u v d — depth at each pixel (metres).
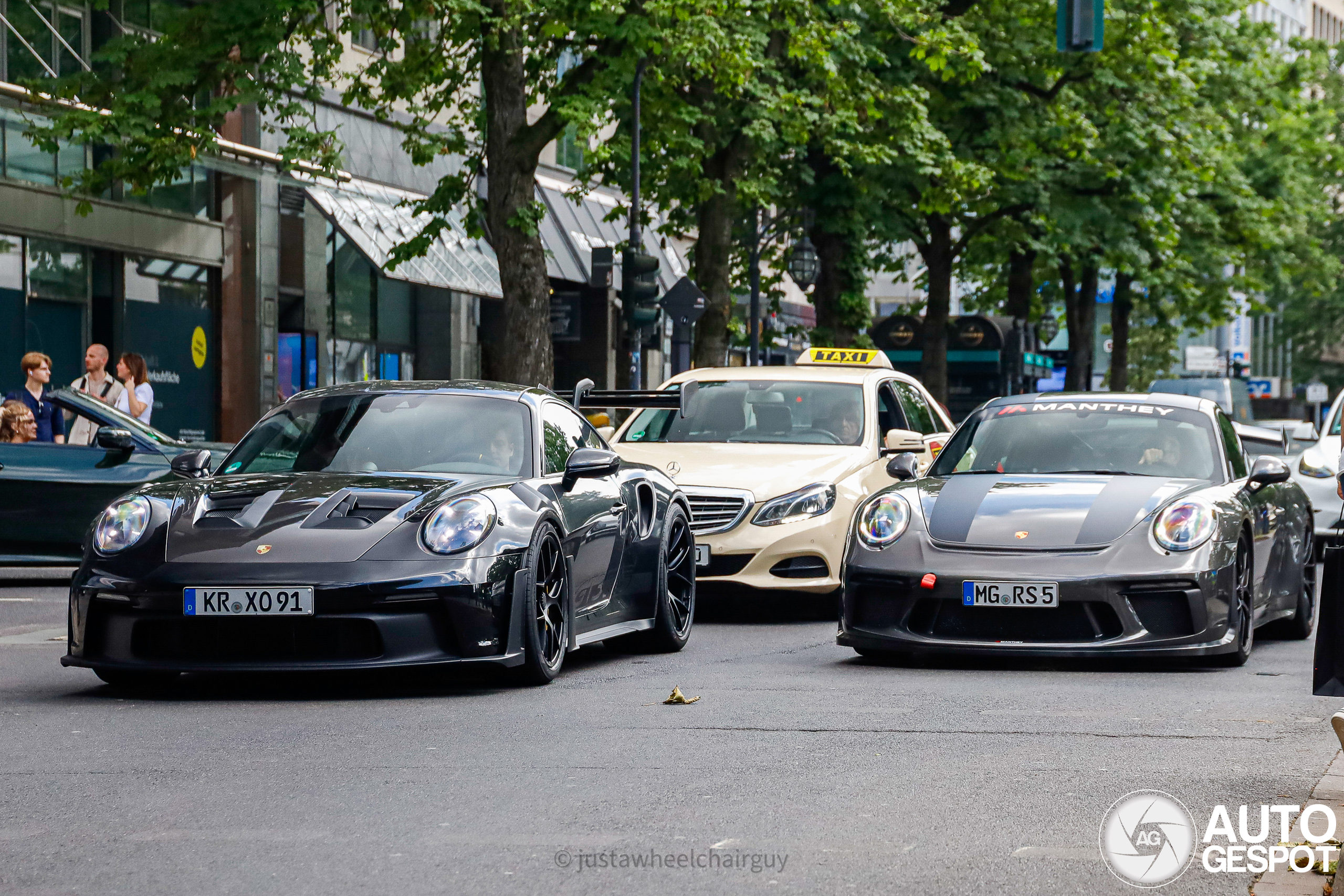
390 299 62.25
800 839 8.73
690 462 22.03
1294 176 80.06
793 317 95.19
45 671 16.22
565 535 15.38
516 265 36.34
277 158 50.41
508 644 14.28
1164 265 69.00
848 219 53.78
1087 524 16.14
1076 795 9.87
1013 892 7.69
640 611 17.52
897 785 10.16
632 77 36.94
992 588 15.87
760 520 21.39
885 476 23.03
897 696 14.22
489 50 36.28
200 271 51.12
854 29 43.66
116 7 46.31
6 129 42.62
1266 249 74.12
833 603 22.12
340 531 14.01
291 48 35.75
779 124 46.22
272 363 53.97
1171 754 11.24
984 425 18.81
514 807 9.54
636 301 41.31
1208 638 15.93
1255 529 17.38
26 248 43.66
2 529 25.95
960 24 49.22
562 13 35.56
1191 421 18.53
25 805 9.65
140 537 14.18
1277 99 72.75
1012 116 55.94
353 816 9.29
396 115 60.19
